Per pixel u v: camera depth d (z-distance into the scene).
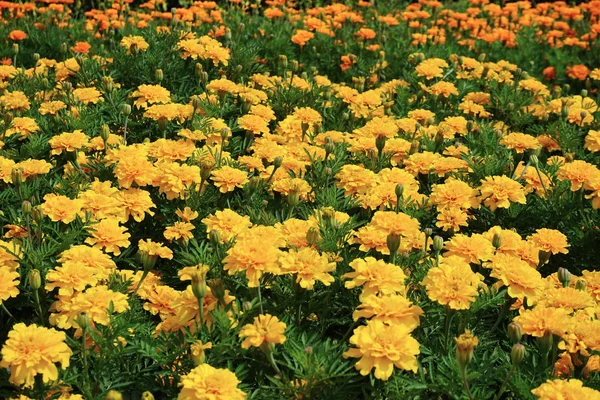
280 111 5.32
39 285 2.63
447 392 2.38
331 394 2.41
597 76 6.61
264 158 4.15
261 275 2.69
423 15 7.94
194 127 4.32
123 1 7.97
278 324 2.30
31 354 2.20
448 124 4.86
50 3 8.21
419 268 2.88
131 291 2.94
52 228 3.07
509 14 9.03
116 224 3.10
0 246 2.78
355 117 5.21
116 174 3.48
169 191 3.52
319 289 2.88
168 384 2.55
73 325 2.54
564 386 2.15
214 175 3.69
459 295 2.50
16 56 6.33
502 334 2.97
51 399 2.40
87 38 7.04
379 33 7.59
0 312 2.95
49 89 5.29
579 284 2.86
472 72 6.23
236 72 5.74
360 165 4.26
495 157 4.19
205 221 3.17
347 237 3.06
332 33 7.35
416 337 2.72
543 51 7.77
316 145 4.55
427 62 5.95
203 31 7.09
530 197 4.00
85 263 2.74
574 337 2.43
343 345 2.49
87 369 2.43
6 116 4.06
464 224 3.48
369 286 2.50
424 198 3.71
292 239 2.99
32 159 3.88
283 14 7.64
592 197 4.03
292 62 5.45
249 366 2.54
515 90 5.89
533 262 3.15
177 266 3.35
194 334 2.53
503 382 2.38
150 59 5.48
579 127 5.32
